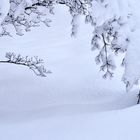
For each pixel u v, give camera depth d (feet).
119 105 28.32
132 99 29.73
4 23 31.68
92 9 27.45
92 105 27.76
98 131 18.99
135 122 19.72
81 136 18.57
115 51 27.99
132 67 27.02
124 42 27.22
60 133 19.40
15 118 24.31
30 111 26.04
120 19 27.17
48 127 20.83
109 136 18.11
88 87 36.04
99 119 21.09
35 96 33.50
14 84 36.55
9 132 20.62
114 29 27.25
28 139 19.10
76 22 31.32
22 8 32.27
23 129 20.97
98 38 28.81
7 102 31.86
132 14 27.17
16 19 32.89
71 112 24.82
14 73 39.78
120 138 17.70
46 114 24.66
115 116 21.24
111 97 32.45
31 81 37.37
